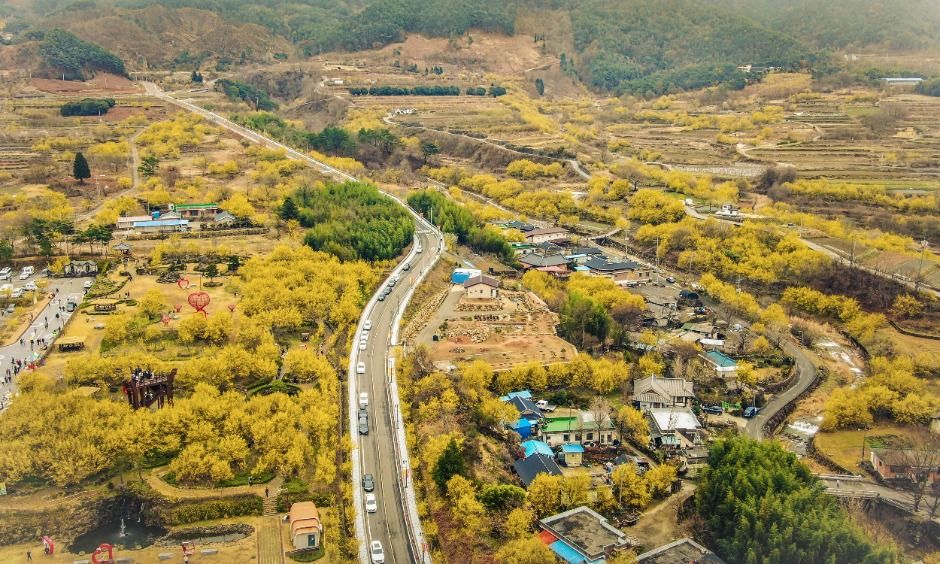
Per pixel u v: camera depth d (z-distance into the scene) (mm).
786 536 170000
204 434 193500
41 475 184125
